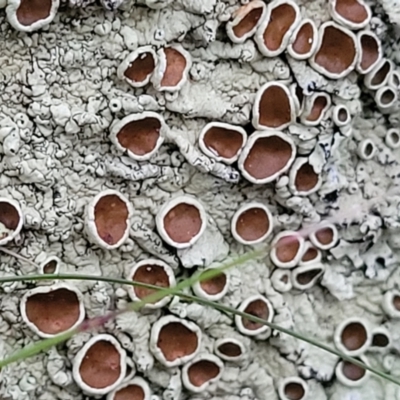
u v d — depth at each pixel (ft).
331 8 0.36
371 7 0.37
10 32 0.33
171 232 0.36
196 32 0.35
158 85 0.34
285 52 0.36
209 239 0.37
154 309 0.36
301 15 0.37
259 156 0.36
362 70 0.37
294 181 0.37
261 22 0.36
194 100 0.36
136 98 0.35
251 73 0.37
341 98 0.37
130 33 0.34
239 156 0.36
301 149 0.37
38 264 0.35
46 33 0.33
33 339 0.35
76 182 0.35
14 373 0.35
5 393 0.35
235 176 0.36
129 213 0.35
